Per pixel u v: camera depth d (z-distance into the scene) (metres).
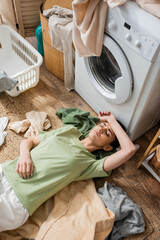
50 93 2.04
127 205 1.32
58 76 2.15
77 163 1.33
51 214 1.26
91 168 1.37
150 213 1.41
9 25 2.18
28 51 1.97
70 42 1.65
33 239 1.22
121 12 1.15
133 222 1.29
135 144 1.73
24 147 1.37
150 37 1.07
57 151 1.33
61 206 1.31
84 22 1.27
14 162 1.33
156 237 1.32
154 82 1.21
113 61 1.51
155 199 1.48
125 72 1.30
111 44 1.30
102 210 1.28
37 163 1.31
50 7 1.84
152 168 1.51
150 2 1.09
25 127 1.73
